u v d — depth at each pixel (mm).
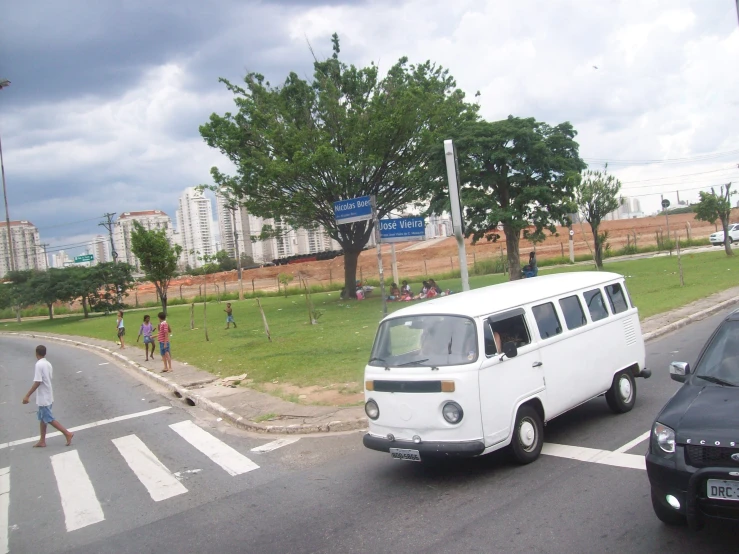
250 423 10562
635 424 8047
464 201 29359
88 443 10742
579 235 77000
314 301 37875
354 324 22938
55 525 6910
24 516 7332
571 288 8289
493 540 5113
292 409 11078
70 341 33031
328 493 6898
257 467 8297
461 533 5336
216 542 5898
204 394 13492
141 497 7574
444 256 70688
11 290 59219
